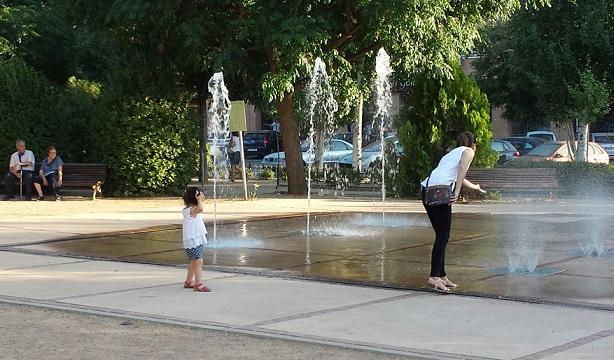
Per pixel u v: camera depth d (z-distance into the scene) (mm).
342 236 15180
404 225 16844
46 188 24219
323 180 28188
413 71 23875
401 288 10203
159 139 24250
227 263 12188
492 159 23594
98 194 24812
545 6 28094
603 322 8336
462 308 9055
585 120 28500
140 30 24547
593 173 24188
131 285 10594
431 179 10062
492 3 24688
